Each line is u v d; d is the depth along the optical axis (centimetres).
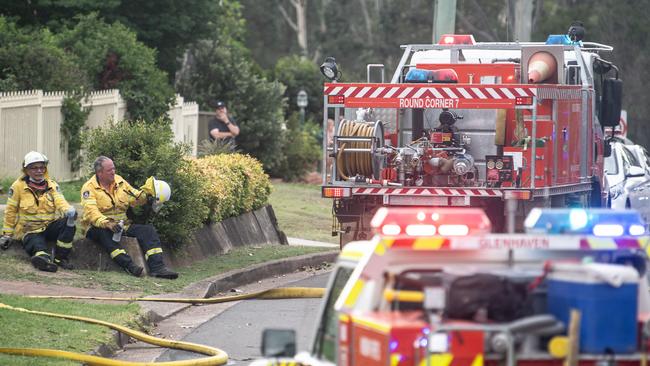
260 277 4588
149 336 3025
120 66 7762
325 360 1745
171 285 3962
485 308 1533
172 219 4341
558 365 1468
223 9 11888
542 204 3934
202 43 10325
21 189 3881
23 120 6134
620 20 14200
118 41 7881
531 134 3841
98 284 3781
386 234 1603
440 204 3866
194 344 2992
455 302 1527
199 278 4169
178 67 10244
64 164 6619
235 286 4328
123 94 7656
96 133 4450
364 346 1516
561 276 1517
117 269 4041
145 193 4059
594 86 4731
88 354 2712
